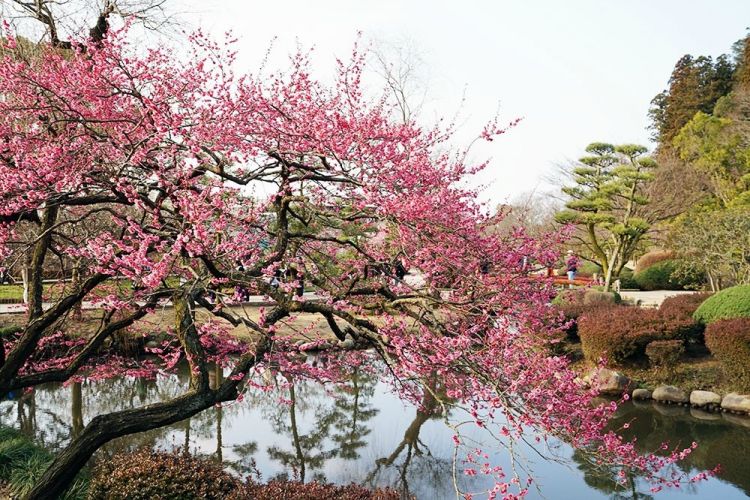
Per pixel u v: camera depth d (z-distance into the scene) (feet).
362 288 19.57
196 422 34.35
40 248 20.49
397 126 19.19
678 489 25.35
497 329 16.92
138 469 20.45
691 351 43.32
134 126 18.97
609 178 77.77
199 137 17.46
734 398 36.19
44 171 16.87
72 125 19.67
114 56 17.72
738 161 83.35
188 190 17.04
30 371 28.35
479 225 19.81
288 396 39.99
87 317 41.78
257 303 53.36
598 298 56.90
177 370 44.88
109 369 32.40
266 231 19.36
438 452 29.86
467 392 17.44
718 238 61.93
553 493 24.72
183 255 17.17
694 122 94.38
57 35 22.07
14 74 17.58
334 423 34.47
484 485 25.82
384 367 30.71
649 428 33.32
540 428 15.25
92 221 25.14
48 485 15.42
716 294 44.27
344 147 16.76
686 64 133.18
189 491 19.80
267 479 26.17
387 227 18.67
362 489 22.40
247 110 18.48
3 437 25.05
